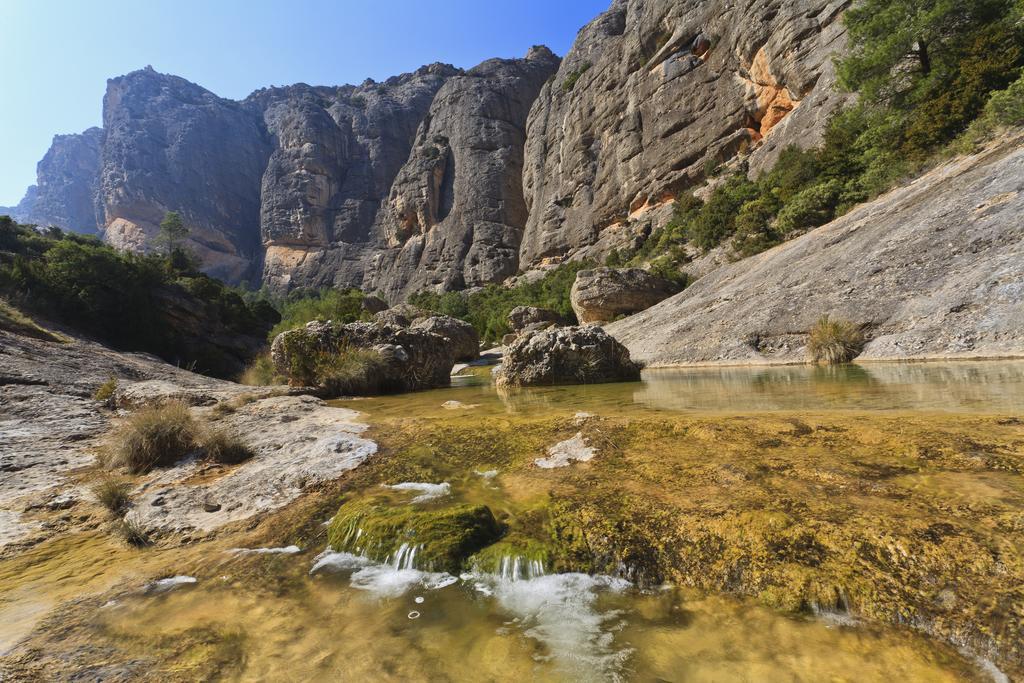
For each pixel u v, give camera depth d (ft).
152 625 7.70
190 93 522.47
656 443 13.38
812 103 123.34
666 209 181.57
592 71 250.57
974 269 28.94
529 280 235.61
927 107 55.98
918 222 37.42
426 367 44.80
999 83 50.52
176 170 434.30
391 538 9.50
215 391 35.37
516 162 352.69
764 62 151.12
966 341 25.59
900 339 29.43
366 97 501.15
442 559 8.73
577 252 232.12
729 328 45.29
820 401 17.83
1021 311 24.22
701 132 176.86
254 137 512.63
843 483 8.98
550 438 15.28
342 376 38.58
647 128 202.59
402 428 19.38
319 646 6.83
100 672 6.52
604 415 17.46
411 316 115.34
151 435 18.06
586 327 37.58
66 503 14.32
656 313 68.33
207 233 426.92
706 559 7.58
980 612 5.70
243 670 6.39
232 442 18.39
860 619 6.15
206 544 10.89
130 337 108.58
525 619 7.11
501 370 38.24
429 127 411.75
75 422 25.39
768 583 6.90
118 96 507.30
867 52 69.31
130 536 11.34
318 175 427.33
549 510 9.78
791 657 5.76
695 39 189.06
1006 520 6.81
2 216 137.80
